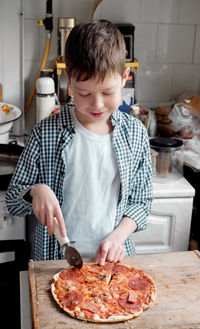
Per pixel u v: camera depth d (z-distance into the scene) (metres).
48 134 1.18
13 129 2.21
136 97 2.35
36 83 2.05
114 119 1.20
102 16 2.18
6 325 1.81
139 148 1.25
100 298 1.01
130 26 2.04
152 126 2.17
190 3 2.19
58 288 1.04
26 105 2.23
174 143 1.92
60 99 2.22
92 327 0.92
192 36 2.26
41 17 2.14
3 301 1.80
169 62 2.30
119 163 1.20
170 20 2.22
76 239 1.25
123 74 1.06
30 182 1.21
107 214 1.24
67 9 2.15
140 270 1.11
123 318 0.94
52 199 1.07
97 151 1.20
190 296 1.02
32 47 2.19
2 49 2.10
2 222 1.73
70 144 1.20
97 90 0.99
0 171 1.74
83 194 1.22
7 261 1.76
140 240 1.92
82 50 0.97
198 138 2.12
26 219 1.96
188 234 1.92
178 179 1.93
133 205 1.28
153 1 2.17
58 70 2.07
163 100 2.37
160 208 1.86
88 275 1.09
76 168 1.20
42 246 1.25
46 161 1.20
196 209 1.97
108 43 0.97
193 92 2.37
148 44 2.25
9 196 1.19
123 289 1.04
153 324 0.94
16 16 2.05
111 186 1.23
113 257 1.13
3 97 2.18
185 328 0.93
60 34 2.04
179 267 1.13
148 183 1.30
